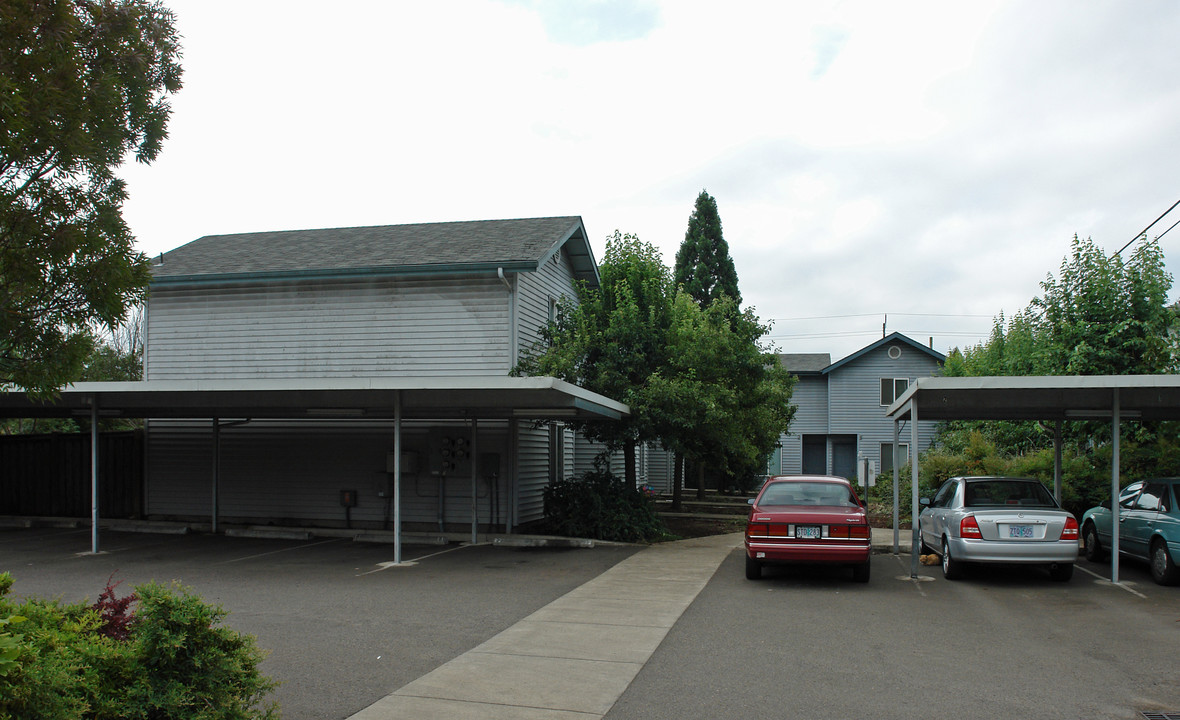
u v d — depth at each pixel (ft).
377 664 23.89
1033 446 70.49
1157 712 19.62
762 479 114.93
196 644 14.75
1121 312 52.90
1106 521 43.88
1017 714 19.49
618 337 56.13
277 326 57.67
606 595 34.88
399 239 62.59
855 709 19.84
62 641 13.79
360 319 56.34
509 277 54.08
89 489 64.80
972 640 26.91
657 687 21.59
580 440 71.51
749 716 19.35
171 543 52.70
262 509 59.47
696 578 39.32
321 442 58.75
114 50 18.61
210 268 57.98
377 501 57.31
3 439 67.31
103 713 13.24
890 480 87.76
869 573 38.37
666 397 53.16
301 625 29.17
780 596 34.73
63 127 16.46
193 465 61.52
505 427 55.11
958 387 37.27
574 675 22.70
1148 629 28.66
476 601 33.55
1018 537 37.06
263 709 19.34
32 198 16.60
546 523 55.57
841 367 116.47
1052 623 29.60
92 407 48.08
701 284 117.80
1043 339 56.85
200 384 42.11
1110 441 57.67
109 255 17.29
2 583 14.33
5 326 16.05
